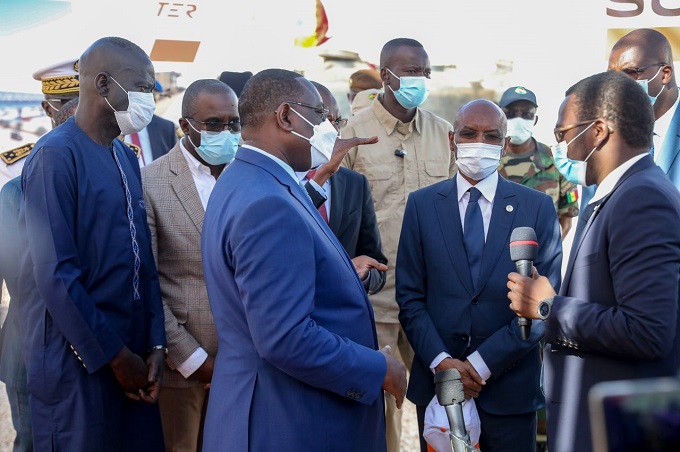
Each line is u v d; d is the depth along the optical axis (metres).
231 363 2.27
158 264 3.35
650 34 3.76
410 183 4.20
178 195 3.34
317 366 2.13
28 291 2.72
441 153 4.30
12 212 2.98
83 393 2.68
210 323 3.30
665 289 2.20
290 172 2.37
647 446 0.90
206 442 2.31
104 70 2.78
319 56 5.68
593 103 2.46
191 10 5.28
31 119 5.05
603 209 2.40
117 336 2.71
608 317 2.29
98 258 2.74
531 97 4.57
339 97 5.79
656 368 2.33
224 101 3.31
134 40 5.17
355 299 2.36
